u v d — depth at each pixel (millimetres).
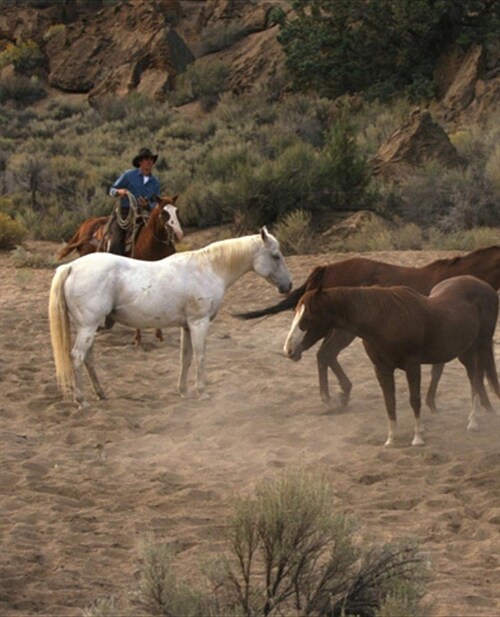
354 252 26031
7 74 61344
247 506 7336
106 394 14859
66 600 7848
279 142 42125
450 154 35156
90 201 36312
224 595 7328
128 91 56750
